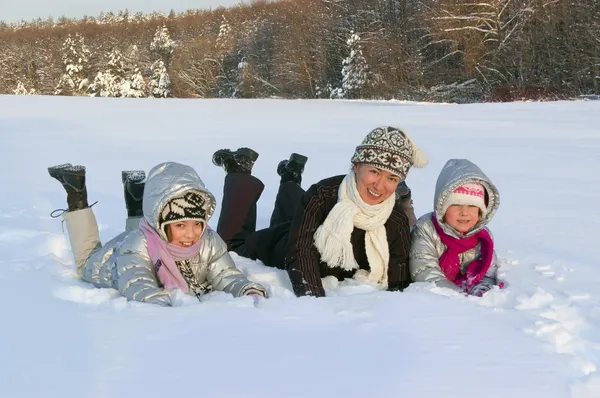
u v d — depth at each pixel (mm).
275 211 3922
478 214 2988
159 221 2646
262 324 2061
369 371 1675
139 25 69188
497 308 2326
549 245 3607
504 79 35062
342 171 6875
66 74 56750
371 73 40625
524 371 1699
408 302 2338
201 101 27266
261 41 52875
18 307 2244
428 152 8875
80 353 1778
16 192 5512
